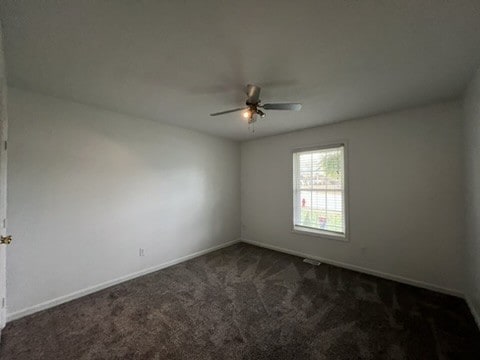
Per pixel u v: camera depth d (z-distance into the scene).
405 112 2.83
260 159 4.48
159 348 1.74
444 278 2.58
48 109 2.37
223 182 4.45
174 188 3.57
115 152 2.89
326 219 3.64
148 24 1.33
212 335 1.89
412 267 2.79
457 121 2.50
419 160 2.74
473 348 1.72
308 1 1.17
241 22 1.32
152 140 3.29
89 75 1.95
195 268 3.35
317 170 3.75
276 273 3.16
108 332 1.93
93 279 2.66
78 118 2.57
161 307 2.31
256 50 1.60
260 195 4.48
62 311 2.24
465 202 2.41
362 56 1.68
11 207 2.13
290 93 2.33
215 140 4.29
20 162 2.19
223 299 2.46
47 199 2.35
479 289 1.98
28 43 1.50
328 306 2.31
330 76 1.98
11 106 2.14
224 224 4.45
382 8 1.21
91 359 1.64
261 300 2.44
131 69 1.86
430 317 2.11
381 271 3.02
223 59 1.72
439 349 1.72
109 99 2.48
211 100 2.52
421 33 1.42
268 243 4.36
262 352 1.70
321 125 3.55
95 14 1.25
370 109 2.82
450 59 1.72
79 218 2.57
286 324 2.03
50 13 1.24
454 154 2.53
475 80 1.95
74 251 2.52
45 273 2.31
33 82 2.07
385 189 2.99
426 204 2.70
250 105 2.22
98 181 2.73
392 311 2.21
